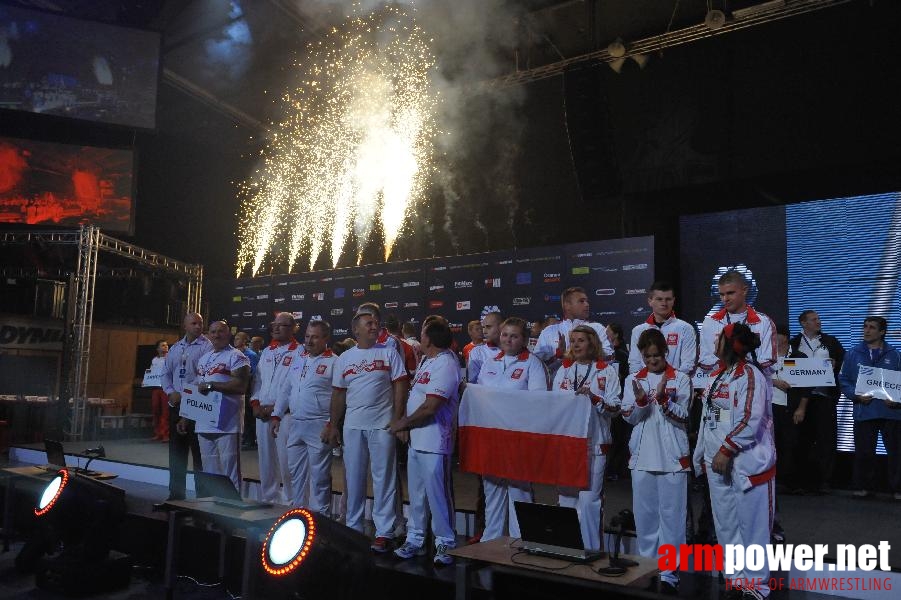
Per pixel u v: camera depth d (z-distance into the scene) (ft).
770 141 29.53
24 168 40.78
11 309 45.47
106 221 41.81
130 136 47.44
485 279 36.04
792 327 29.40
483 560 12.31
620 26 35.27
